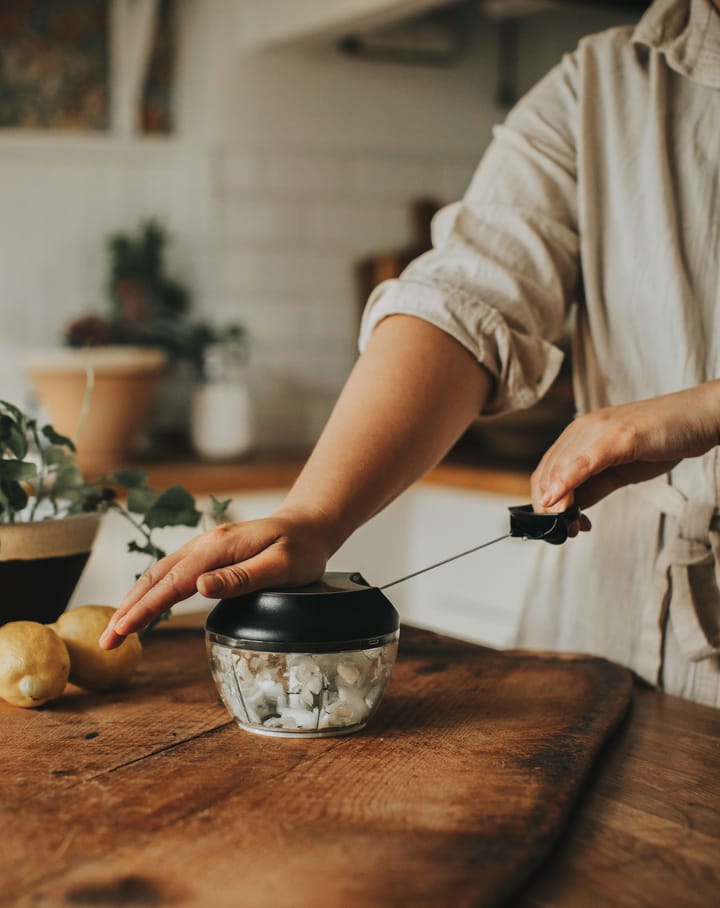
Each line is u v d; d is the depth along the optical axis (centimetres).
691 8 99
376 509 84
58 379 223
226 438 248
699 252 98
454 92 288
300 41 252
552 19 296
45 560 93
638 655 102
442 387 90
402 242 288
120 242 261
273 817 62
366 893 52
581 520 84
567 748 74
